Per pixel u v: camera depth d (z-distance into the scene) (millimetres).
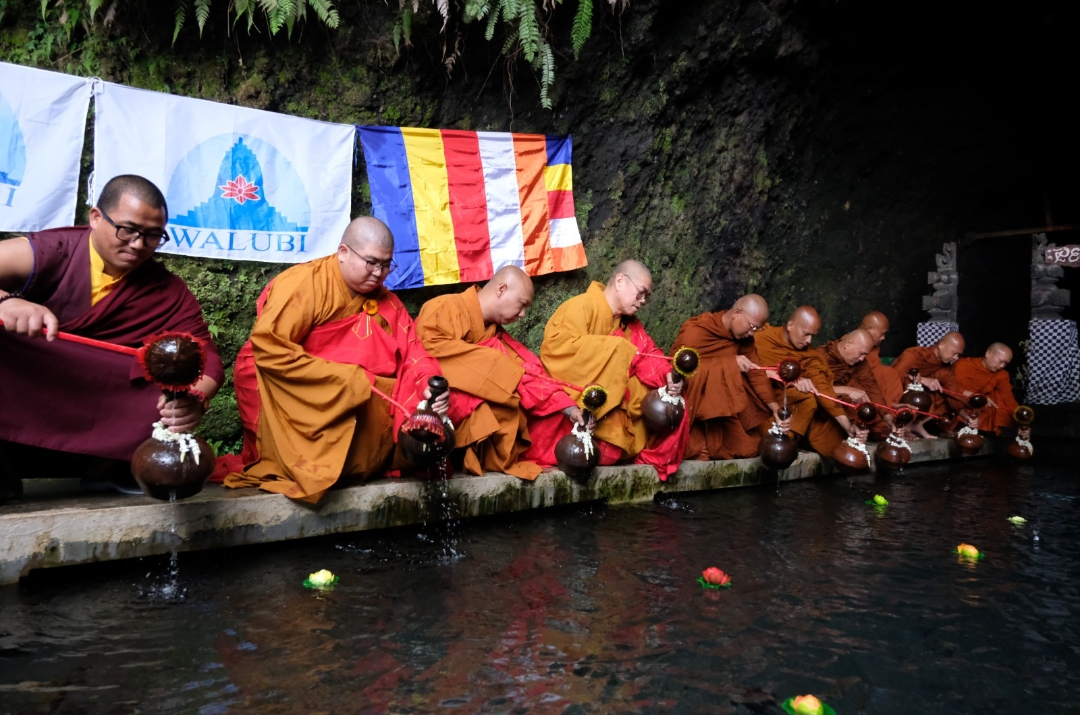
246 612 3188
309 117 6582
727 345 6465
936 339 11734
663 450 5723
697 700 2559
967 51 11461
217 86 6184
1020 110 12758
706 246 9516
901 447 7102
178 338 3373
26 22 5531
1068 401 11164
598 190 8469
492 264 7188
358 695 2498
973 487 6637
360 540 4316
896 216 12836
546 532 4664
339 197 6406
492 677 2662
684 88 8750
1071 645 3131
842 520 5219
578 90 8008
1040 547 4621
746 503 5727
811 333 6965
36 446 3658
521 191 7367
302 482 4035
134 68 5875
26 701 2393
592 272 8367
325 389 4059
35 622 3004
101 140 5379
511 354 5512
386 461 4734
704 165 9383
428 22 6855
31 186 5156
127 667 2650
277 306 4152
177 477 3490
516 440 5336
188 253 5738
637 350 5629
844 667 2857
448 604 3363
